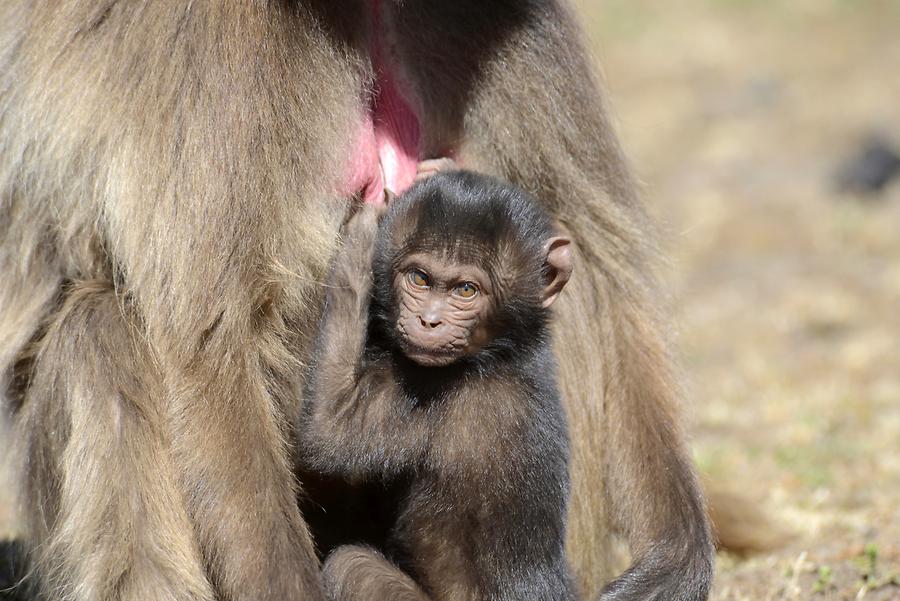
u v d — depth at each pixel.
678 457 11.03
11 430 11.59
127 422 10.12
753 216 32.31
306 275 10.38
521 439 10.09
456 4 11.29
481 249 9.82
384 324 10.10
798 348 23.42
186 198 9.74
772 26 55.19
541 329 10.35
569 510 11.19
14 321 11.30
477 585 10.03
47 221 11.12
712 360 22.72
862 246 29.97
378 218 10.33
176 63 9.93
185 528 9.92
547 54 11.40
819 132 39.94
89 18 10.45
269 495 9.59
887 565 13.58
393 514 10.38
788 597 12.79
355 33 10.80
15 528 13.29
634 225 11.66
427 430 10.03
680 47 52.25
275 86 10.03
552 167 11.38
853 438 18.52
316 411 9.90
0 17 11.54
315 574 9.67
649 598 10.46
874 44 51.62
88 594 10.07
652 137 40.22
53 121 10.58
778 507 15.59
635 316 11.42
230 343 9.70
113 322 10.37
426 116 11.52
